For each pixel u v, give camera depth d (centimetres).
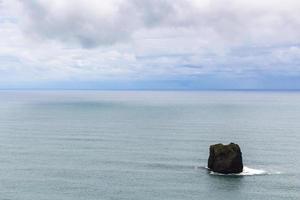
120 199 7888
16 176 9394
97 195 8100
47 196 8012
